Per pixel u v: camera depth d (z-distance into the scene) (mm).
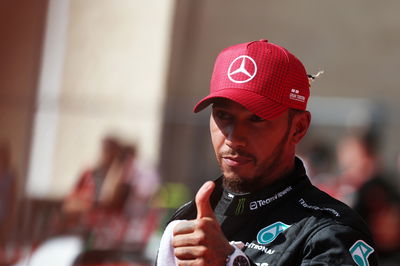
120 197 16453
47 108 23953
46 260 13555
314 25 32656
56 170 24031
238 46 5102
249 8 32562
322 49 32406
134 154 17688
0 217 16703
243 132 4777
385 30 32156
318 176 17219
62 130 24547
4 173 18922
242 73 4879
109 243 14734
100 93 25891
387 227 12570
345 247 4414
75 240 14031
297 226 4660
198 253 4375
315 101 23734
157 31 26875
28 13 23484
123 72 26234
